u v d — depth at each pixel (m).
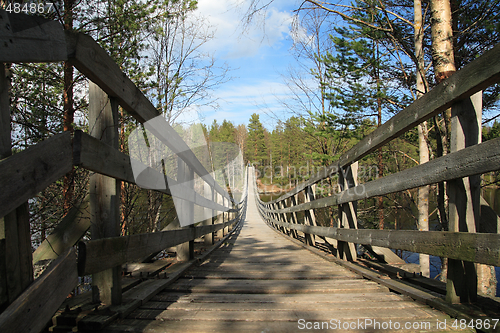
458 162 1.75
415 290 2.35
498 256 1.45
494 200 14.64
